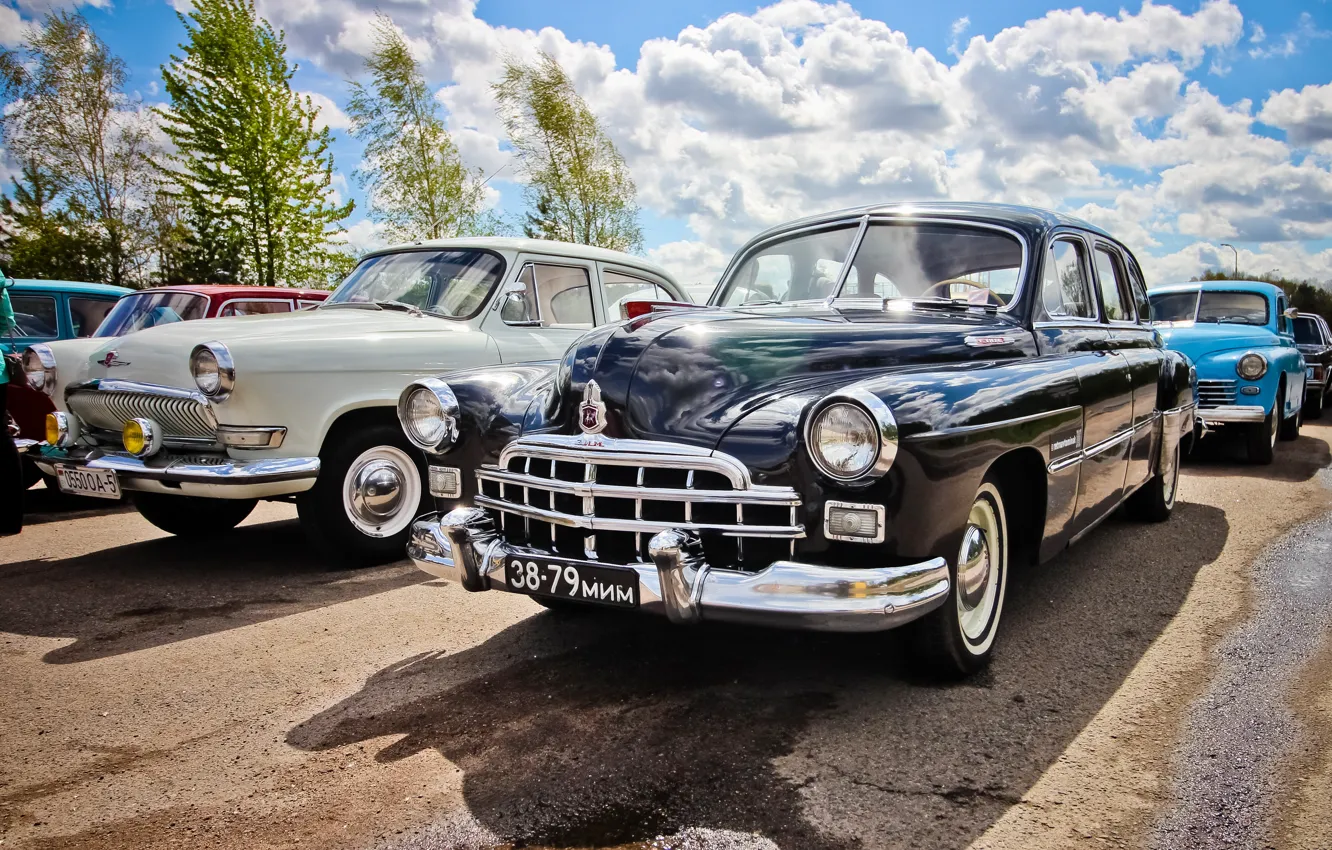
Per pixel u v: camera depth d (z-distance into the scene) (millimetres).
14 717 3023
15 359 6902
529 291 5762
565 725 2842
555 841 2189
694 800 2359
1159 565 4582
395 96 20672
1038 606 3939
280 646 3680
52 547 5594
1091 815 2254
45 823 2350
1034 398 3115
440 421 3385
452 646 3627
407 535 5055
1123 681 3100
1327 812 2248
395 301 5762
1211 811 2264
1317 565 4555
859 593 2508
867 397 2533
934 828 2205
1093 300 4410
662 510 2775
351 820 2320
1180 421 5395
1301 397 9555
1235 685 3045
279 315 5605
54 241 22609
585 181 24078
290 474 4500
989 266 3865
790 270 4270
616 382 3012
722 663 3330
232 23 18391
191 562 5133
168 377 4613
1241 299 9562
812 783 2430
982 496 3123
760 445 2674
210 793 2486
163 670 3436
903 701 2947
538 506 3014
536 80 23344
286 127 19203
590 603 2818
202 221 18859
